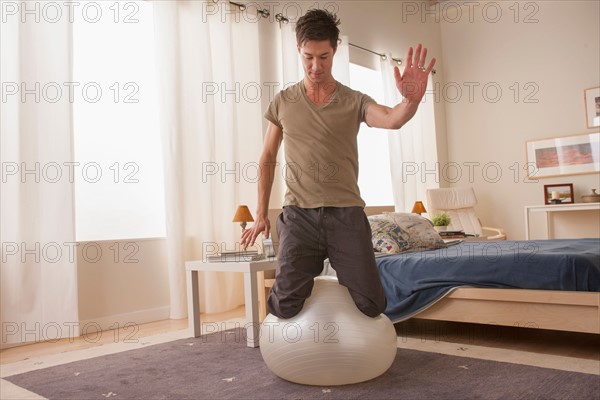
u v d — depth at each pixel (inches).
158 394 70.1
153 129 148.3
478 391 65.0
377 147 216.1
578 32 211.0
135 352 95.9
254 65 161.3
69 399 69.7
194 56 145.3
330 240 69.5
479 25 236.8
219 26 152.5
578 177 209.9
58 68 116.6
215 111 150.9
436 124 239.3
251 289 96.5
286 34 168.7
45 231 113.0
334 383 68.8
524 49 224.2
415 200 216.8
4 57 109.8
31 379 80.4
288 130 72.6
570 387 65.1
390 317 102.0
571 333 99.4
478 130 236.7
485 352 86.9
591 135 207.0
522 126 224.4
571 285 84.4
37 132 112.9
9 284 108.4
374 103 68.5
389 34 219.3
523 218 223.6
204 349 95.9
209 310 143.0
